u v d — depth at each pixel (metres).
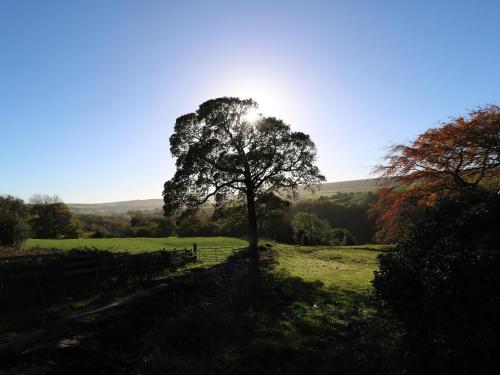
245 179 32.50
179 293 13.60
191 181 31.41
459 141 18.44
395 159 20.83
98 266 16.33
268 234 61.06
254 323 11.22
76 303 12.87
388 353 8.57
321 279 20.09
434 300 6.89
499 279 6.19
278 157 32.38
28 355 7.29
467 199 8.42
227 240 47.66
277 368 8.16
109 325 9.55
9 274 12.77
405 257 8.41
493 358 6.04
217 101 31.42
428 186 20.81
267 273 21.50
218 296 13.94
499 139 17.97
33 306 12.51
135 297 12.35
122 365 8.09
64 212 75.38
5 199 64.81
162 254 21.25
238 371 7.97
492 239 6.94
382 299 8.95
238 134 32.22
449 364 6.55
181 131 31.89
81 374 7.29
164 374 7.65
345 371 7.97
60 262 14.57
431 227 8.47
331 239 56.34
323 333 10.50
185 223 34.19
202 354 8.66
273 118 32.66
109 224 96.75
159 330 10.02
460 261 6.74
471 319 6.37
